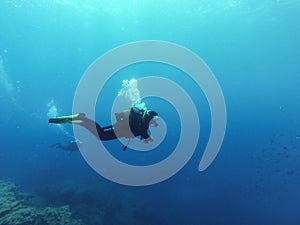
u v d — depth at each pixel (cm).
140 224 1494
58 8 3039
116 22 3303
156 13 2817
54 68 7169
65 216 1041
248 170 3466
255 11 2612
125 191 1912
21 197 1412
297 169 3719
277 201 2409
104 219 1397
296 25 2950
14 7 3098
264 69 5744
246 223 1952
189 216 1964
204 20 2938
